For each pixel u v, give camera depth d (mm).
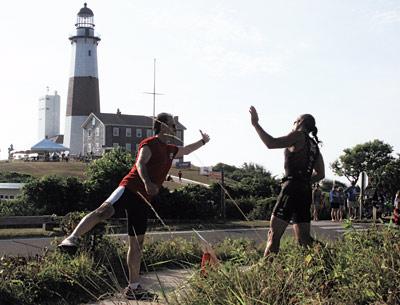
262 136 6086
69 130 92938
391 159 68562
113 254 8430
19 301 6328
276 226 6230
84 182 25703
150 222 20094
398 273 4586
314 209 23516
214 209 26984
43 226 19016
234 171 37625
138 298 5621
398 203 13469
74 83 92625
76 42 92625
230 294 4238
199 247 9312
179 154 6785
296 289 4430
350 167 69438
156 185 6320
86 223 6109
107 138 88812
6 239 16047
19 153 95562
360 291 4426
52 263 7402
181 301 4543
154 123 6551
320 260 5117
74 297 6629
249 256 5750
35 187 24609
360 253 5383
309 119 6418
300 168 6258
